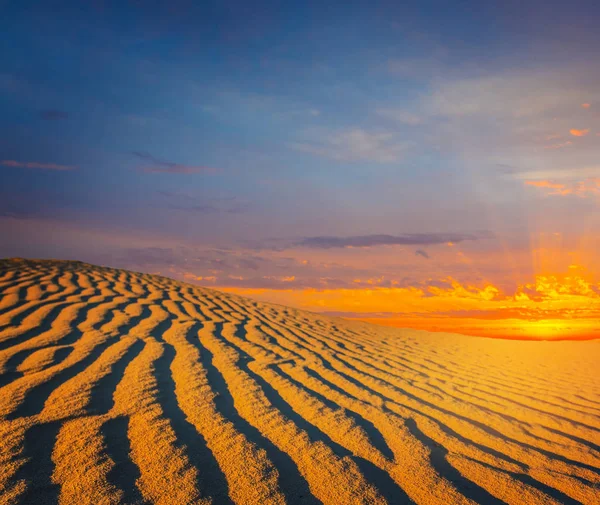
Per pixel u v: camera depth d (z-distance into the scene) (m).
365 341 7.80
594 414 4.05
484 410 3.90
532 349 8.51
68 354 4.22
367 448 2.70
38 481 1.93
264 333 6.96
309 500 2.01
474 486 2.33
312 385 4.11
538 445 3.10
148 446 2.38
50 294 7.70
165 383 3.59
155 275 12.41
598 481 2.51
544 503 2.19
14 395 2.98
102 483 1.96
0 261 10.48
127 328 5.82
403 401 3.94
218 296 10.63
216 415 2.98
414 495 2.16
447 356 7.05
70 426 2.55
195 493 1.95
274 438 2.69
